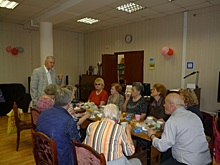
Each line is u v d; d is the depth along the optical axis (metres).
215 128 1.94
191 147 1.56
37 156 1.66
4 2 4.18
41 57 5.35
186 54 4.76
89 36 7.59
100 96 3.49
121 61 6.72
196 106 2.18
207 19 4.36
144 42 5.67
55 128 1.55
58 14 4.50
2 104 5.21
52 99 2.54
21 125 3.09
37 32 6.68
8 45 6.11
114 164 1.41
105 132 1.47
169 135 1.58
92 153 1.24
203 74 4.50
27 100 5.58
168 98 1.75
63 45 7.30
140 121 2.37
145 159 2.12
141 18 5.39
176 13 4.86
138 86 2.78
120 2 4.05
